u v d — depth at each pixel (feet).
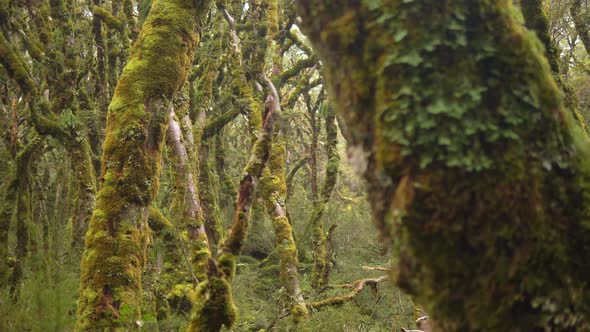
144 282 15.81
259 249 35.04
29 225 17.85
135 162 10.88
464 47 3.80
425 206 3.70
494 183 3.64
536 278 3.69
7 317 13.19
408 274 3.91
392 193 3.90
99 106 27.27
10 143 24.68
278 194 20.81
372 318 20.97
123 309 9.66
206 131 28.07
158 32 11.39
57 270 15.64
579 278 3.79
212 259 6.21
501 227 3.65
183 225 17.47
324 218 36.55
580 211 3.84
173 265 19.48
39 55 20.48
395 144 3.78
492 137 3.67
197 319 6.16
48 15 20.75
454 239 3.69
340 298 21.40
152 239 19.65
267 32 21.44
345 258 33.96
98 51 27.53
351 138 4.23
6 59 17.40
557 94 3.95
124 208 10.73
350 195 55.26
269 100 6.83
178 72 11.45
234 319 6.28
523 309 3.70
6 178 23.93
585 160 3.98
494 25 3.85
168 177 24.89
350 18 4.06
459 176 3.66
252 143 20.43
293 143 56.29
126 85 11.14
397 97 3.79
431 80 3.76
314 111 37.65
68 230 26.50
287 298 19.38
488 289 3.67
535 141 3.77
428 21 3.83
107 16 24.38
